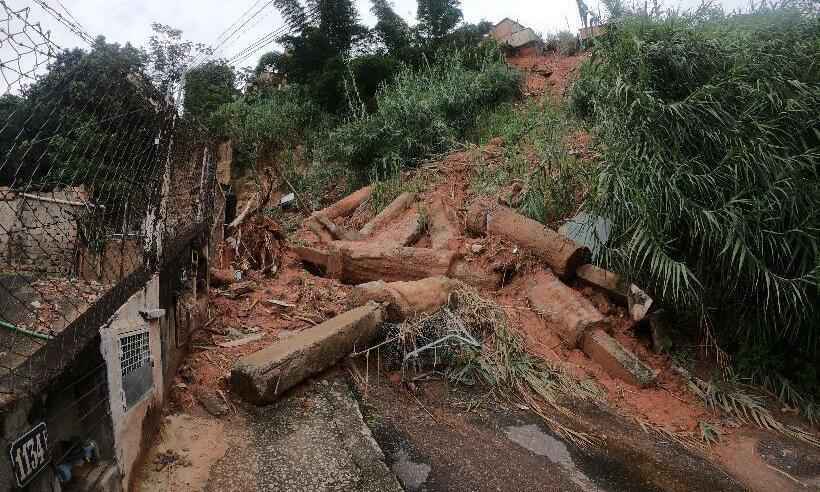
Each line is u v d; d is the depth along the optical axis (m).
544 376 4.43
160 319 3.06
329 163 11.50
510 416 3.94
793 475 3.82
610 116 5.35
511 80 11.60
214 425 3.21
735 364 4.93
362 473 2.99
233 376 3.46
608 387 4.47
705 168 4.79
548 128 8.75
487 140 9.52
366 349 4.25
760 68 5.03
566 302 5.02
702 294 4.88
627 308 5.14
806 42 5.23
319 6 15.75
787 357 5.04
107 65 2.56
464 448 3.51
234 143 13.23
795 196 4.68
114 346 2.37
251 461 2.97
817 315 4.84
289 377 3.54
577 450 3.68
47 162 2.21
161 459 2.82
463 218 6.66
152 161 3.34
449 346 4.36
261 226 6.38
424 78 11.99
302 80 15.80
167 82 4.09
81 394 2.26
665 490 3.44
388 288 4.56
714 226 4.59
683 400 4.48
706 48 5.13
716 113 4.80
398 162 9.52
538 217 6.15
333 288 5.32
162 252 3.15
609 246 5.29
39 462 1.88
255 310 4.73
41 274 2.99
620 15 5.70
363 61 13.11
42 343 2.42
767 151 4.74
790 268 4.83
